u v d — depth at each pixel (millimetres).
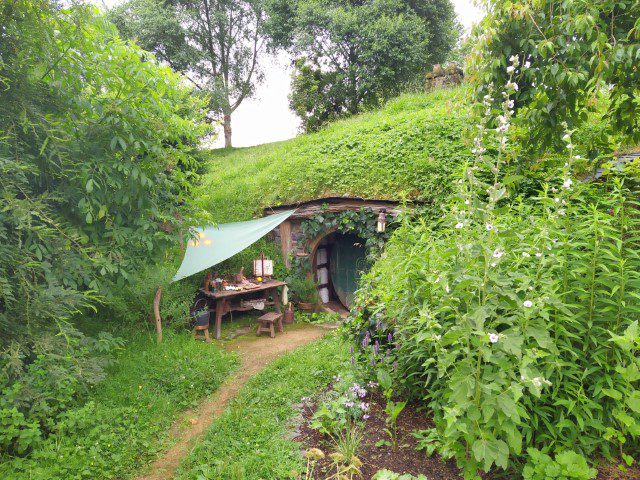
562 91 3479
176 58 21344
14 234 3770
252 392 4828
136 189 4465
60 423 3721
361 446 3156
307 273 9438
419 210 7508
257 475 3109
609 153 4000
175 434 4273
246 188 11125
